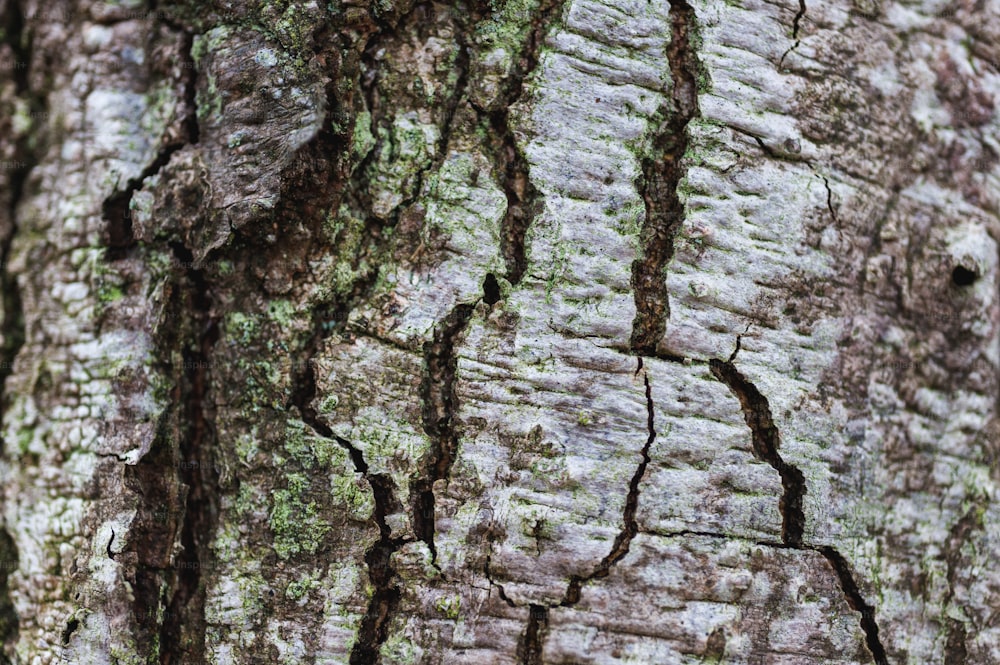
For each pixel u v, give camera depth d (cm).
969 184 63
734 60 60
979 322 62
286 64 60
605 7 60
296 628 59
